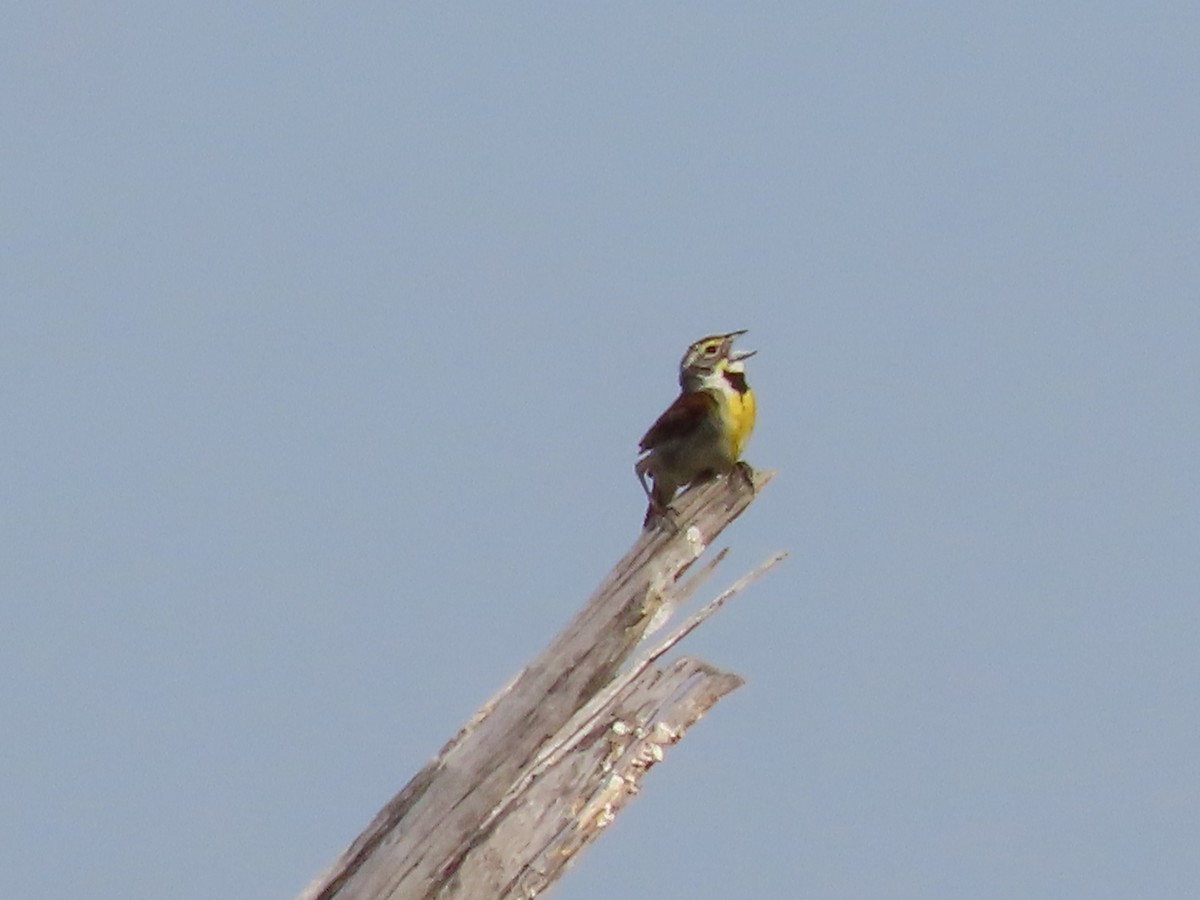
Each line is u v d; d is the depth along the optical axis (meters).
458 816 12.33
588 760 12.74
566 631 13.01
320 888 12.24
